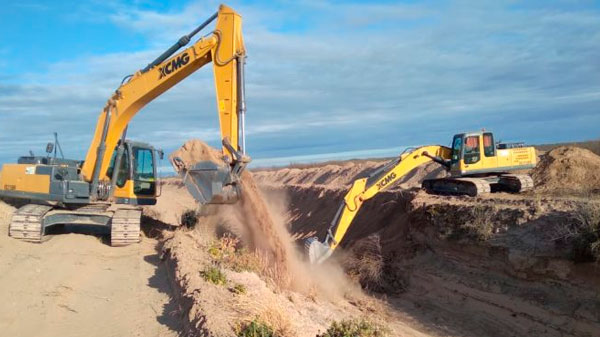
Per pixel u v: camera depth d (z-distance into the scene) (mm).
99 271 11148
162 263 12125
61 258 12086
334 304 13711
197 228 15789
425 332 12438
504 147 20328
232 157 12039
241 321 7117
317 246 16375
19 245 13219
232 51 12414
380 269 16750
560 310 11516
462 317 13242
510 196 17453
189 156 15750
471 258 14820
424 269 16141
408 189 22031
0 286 9258
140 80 14305
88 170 15289
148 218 20453
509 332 12000
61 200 14695
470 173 19031
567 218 12578
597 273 11203
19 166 15609
